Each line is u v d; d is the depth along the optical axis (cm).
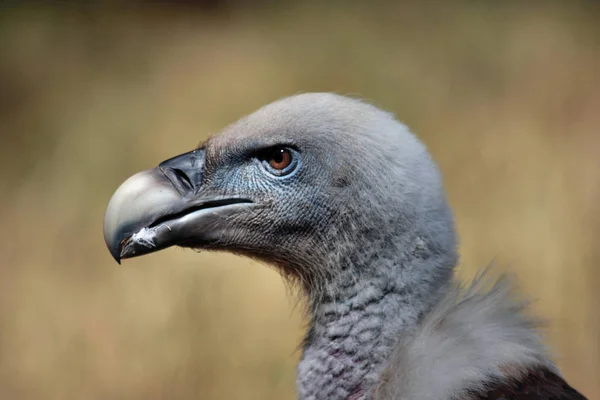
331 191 591
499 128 1762
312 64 2144
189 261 1331
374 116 604
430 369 524
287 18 2481
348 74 2066
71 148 1780
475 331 535
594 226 1363
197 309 1256
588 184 1492
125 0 2617
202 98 1986
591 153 1636
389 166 579
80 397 1200
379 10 2512
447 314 547
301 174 601
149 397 1182
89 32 2430
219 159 621
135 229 614
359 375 578
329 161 593
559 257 1309
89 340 1259
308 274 615
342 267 590
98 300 1333
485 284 568
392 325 569
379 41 2283
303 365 602
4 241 1512
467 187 1522
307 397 595
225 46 2339
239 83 2055
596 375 1159
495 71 2102
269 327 1233
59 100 2028
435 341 535
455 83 2017
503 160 1602
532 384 517
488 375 517
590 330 1198
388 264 573
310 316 629
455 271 589
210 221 618
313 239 602
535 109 1881
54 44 2344
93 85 2102
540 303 1242
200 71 2169
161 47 2370
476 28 2342
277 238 614
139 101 1998
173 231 618
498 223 1405
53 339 1272
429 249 568
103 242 1491
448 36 2309
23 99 2033
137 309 1291
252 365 1188
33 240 1512
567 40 2267
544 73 2086
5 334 1291
